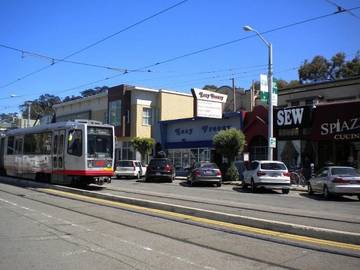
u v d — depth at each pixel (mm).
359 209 16500
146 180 33094
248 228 11156
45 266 7656
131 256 8352
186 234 10469
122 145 50000
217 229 11062
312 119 31016
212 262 7934
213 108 37656
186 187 27422
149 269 7469
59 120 62219
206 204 16891
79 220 12547
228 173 32688
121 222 12180
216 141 32812
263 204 17625
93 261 7980
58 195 19594
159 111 49156
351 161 28969
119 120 49969
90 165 23312
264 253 8594
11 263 7852
